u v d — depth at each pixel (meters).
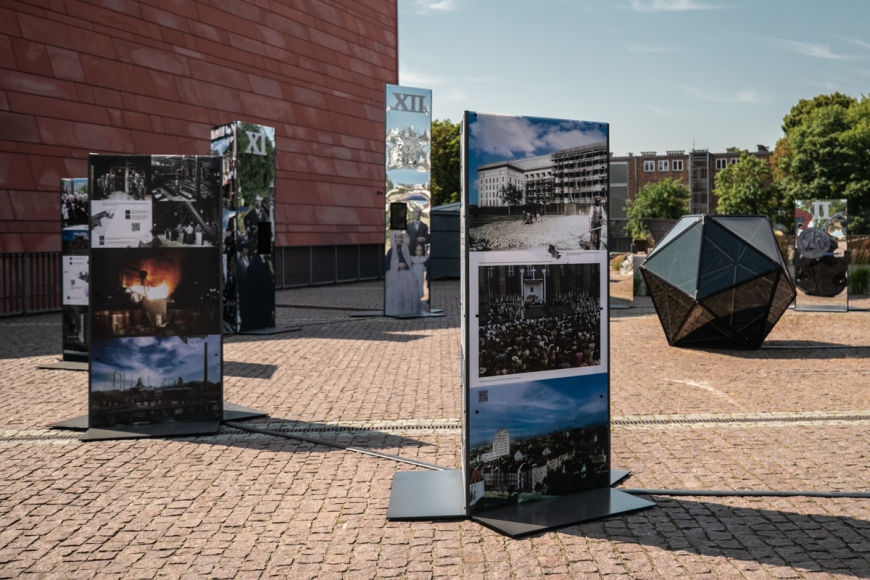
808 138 58.28
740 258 11.92
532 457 5.22
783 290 12.10
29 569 4.28
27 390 9.43
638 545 4.54
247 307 14.77
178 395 7.53
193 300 7.50
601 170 5.40
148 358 7.45
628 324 16.03
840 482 5.70
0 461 6.38
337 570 4.23
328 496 5.47
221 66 26.23
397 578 4.12
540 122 5.17
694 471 6.00
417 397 8.84
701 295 11.84
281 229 27.88
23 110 19.39
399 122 17.56
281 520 5.00
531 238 5.17
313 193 30.12
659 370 10.59
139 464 6.28
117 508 5.24
